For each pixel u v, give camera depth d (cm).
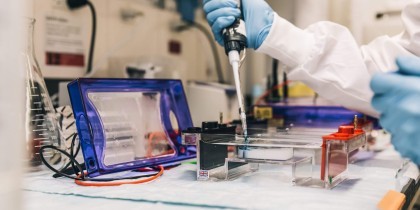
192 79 204
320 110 139
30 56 95
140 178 85
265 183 80
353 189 75
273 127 117
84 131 87
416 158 84
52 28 132
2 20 41
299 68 115
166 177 87
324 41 116
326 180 76
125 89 99
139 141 99
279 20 115
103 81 94
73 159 88
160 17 185
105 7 154
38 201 68
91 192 73
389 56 116
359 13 190
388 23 183
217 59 218
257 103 158
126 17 165
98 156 86
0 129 41
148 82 105
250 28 114
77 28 142
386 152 121
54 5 133
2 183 41
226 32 106
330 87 117
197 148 84
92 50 148
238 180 84
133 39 169
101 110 92
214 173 86
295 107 141
